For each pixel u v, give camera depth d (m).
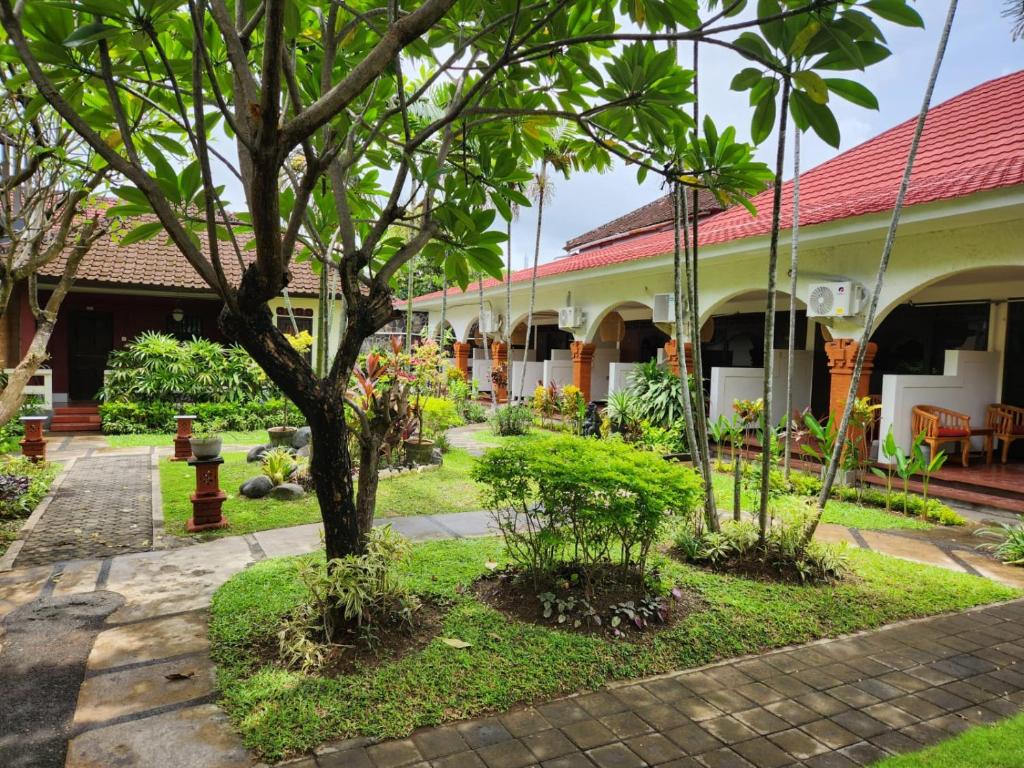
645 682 3.18
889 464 7.18
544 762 2.52
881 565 5.00
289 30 2.85
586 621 3.70
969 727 2.83
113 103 2.57
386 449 8.55
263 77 2.17
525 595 4.04
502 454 4.12
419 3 3.15
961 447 8.70
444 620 3.73
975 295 9.65
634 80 2.93
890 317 11.10
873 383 11.41
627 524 3.65
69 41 2.13
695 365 4.99
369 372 8.73
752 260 9.50
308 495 7.15
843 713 2.94
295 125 2.31
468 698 2.93
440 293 19.97
